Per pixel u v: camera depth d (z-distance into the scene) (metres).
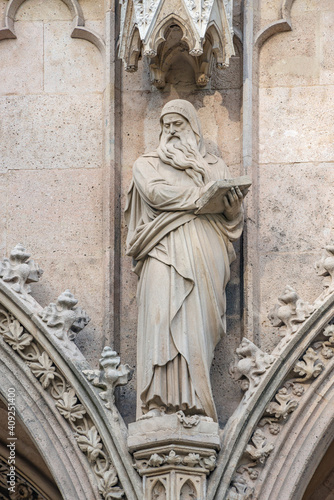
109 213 12.30
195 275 11.55
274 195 12.35
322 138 12.50
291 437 11.40
